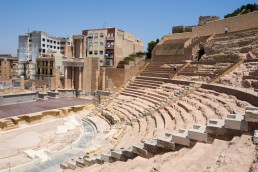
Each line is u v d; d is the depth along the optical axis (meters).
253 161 6.80
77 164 14.88
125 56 78.00
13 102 45.50
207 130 9.91
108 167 10.97
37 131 30.12
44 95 50.94
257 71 21.86
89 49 75.50
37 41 101.75
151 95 33.34
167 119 19.92
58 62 70.88
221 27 43.50
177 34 54.16
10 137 27.31
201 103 20.23
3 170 18.34
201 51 43.09
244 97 17.36
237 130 9.35
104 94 48.28
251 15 37.66
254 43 30.45
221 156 7.46
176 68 39.12
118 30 73.25
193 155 8.70
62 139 26.77
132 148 11.94
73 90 58.09
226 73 26.94
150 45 69.62
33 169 18.64
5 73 89.44
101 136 26.62
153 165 9.14
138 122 24.77
